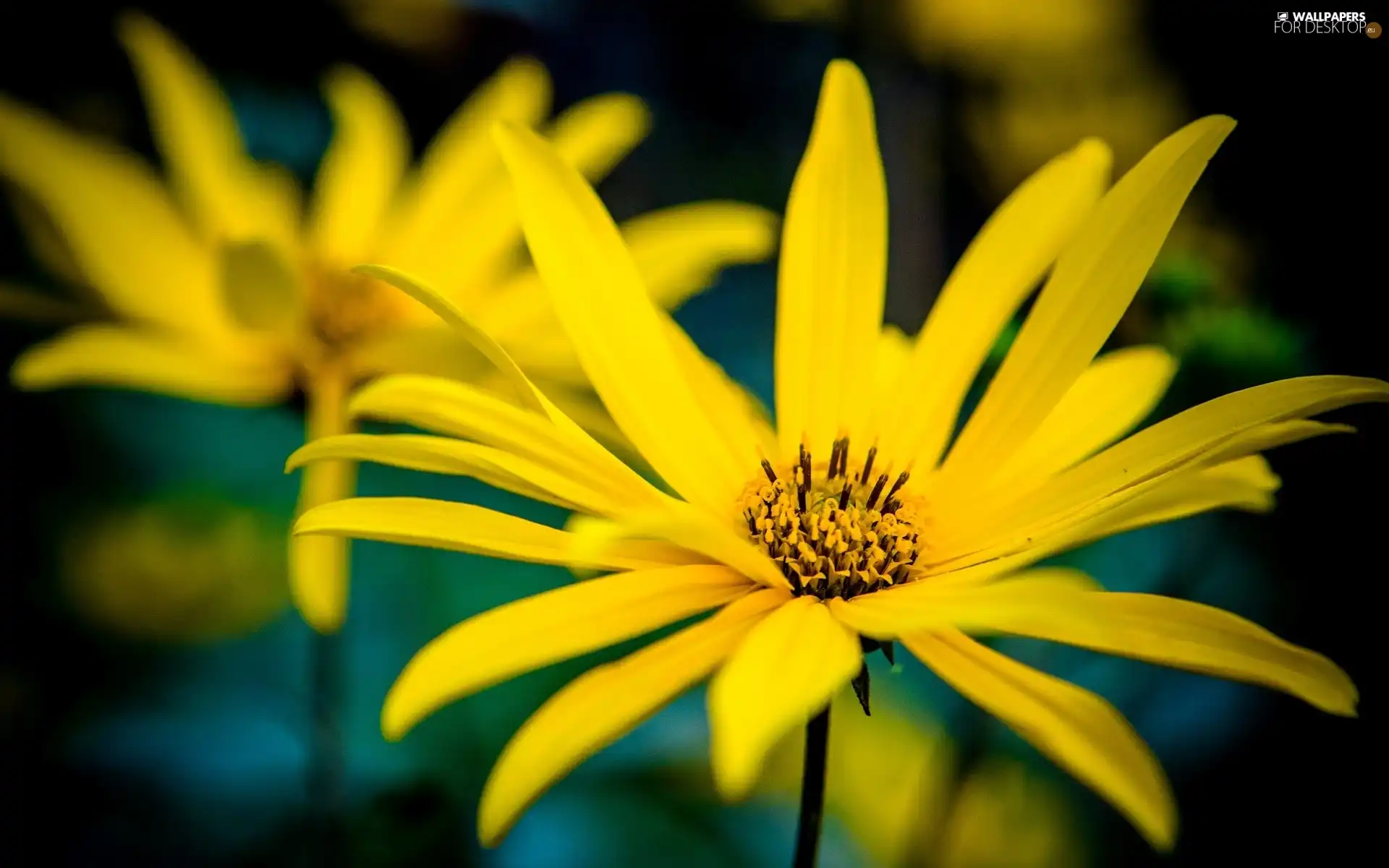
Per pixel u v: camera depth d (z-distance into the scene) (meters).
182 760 0.29
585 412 0.28
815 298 0.26
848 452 0.25
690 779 0.29
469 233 0.30
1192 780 0.30
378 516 0.23
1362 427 0.30
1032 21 0.38
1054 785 0.30
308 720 0.29
